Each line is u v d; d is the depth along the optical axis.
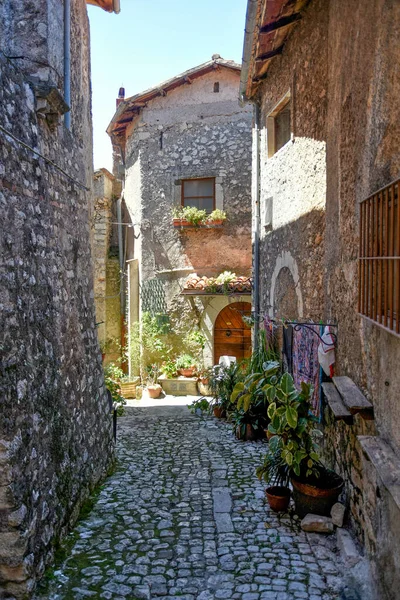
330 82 4.59
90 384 5.19
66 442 4.21
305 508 4.23
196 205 11.87
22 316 3.38
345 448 4.14
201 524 4.26
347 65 3.88
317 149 5.20
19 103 3.44
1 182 3.08
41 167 3.86
